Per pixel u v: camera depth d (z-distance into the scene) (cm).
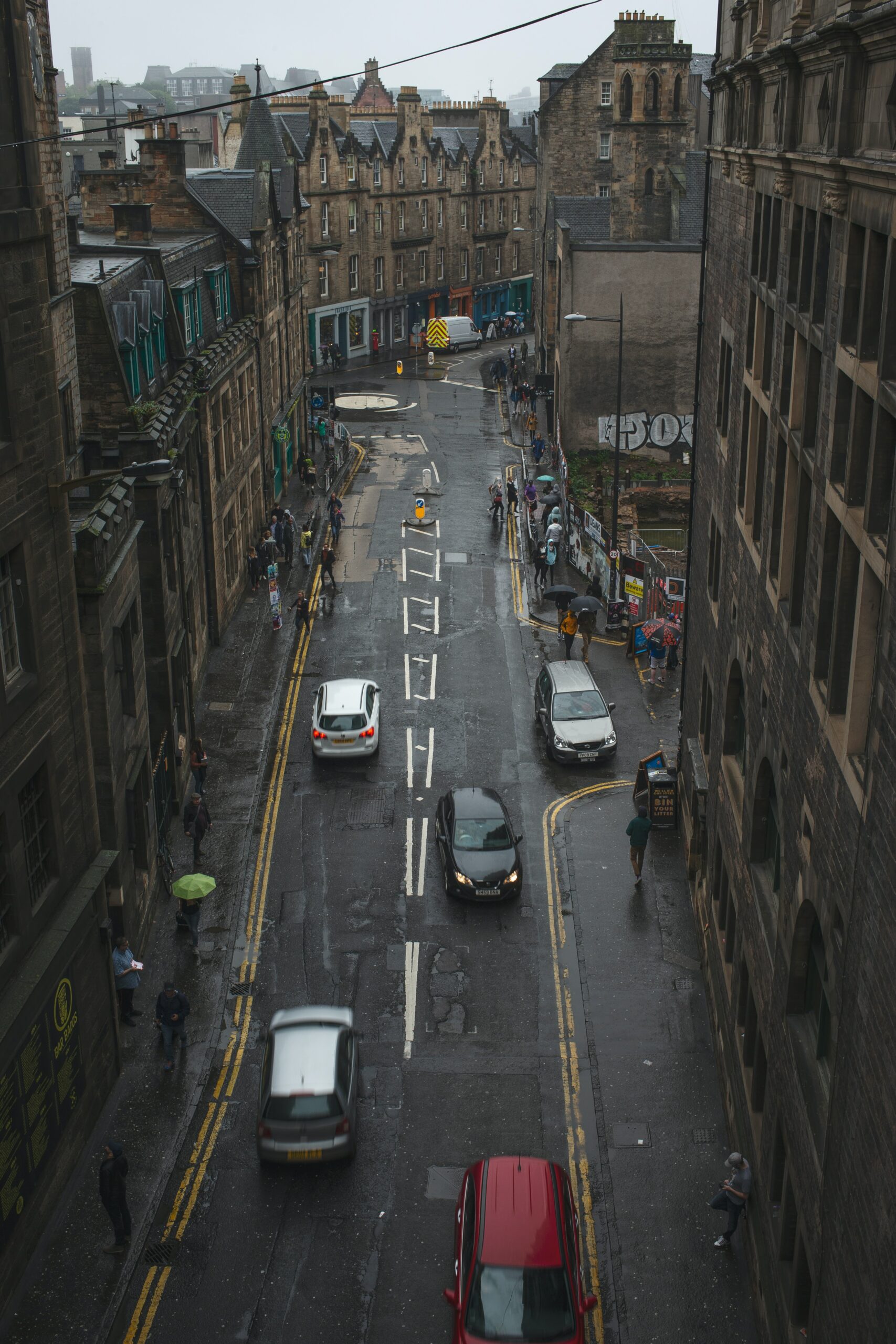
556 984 2278
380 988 2256
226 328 4297
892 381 1025
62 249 2358
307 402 6184
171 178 4494
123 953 2105
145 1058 2056
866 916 1020
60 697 1742
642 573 3922
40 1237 1655
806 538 1454
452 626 4041
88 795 1873
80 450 2508
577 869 2666
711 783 2252
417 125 8831
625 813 2908
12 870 1577
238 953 2355
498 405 7425
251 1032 2133
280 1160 1769
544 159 7694
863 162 1073
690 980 2295
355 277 8512
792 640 1450
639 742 3262
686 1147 1877
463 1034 2138
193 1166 1819
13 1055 1545
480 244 9994
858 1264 1016
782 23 1575
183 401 3156
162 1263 1634
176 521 2925
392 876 2625
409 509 5319
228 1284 1605
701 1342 1535
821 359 1325
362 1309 1573
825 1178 1167
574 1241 1525
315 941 2392
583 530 4434
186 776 2939
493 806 2681
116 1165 1608
